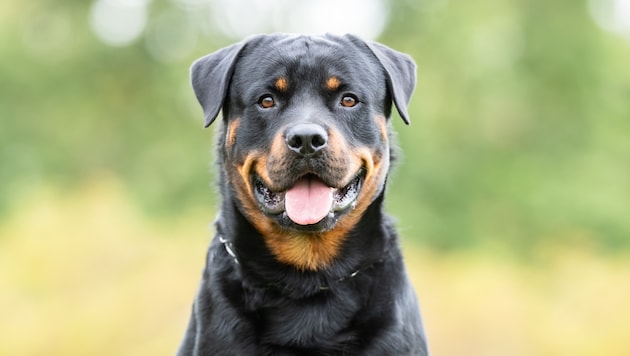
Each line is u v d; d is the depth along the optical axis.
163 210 20.59
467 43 22.25
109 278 11.82
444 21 22.48
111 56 24.16
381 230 5.05
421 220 19.72
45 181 20.83
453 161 21.22
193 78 5.35
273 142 4.88
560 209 20.83
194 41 24.41
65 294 11.61
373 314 4.89
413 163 20.50
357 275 4.93
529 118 22.25
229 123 5.16
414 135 20.56
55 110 23.25
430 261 13.88
